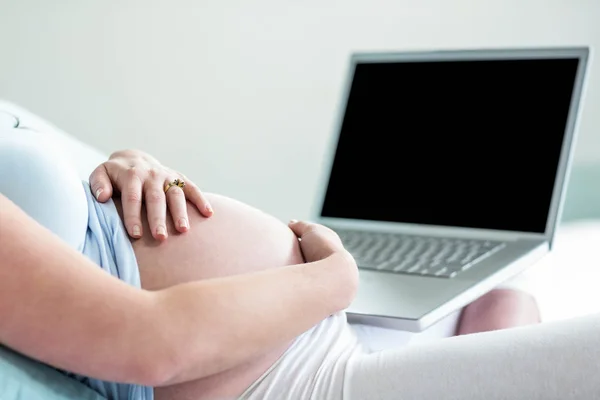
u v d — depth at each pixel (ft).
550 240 5.51
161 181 3.60
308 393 3.35
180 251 3.44
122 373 2.86
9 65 8.50
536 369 3.12
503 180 5.81
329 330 3.67
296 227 4.13
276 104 8.61
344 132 6.41
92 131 8.60
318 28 8.55
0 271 2.71
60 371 3.12
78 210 3.16
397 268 5.06
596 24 8.10
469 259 5.13
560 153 5.73
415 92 6.31
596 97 8.07
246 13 8.55
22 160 3.09
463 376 3.20
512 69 6.07
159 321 2.88
